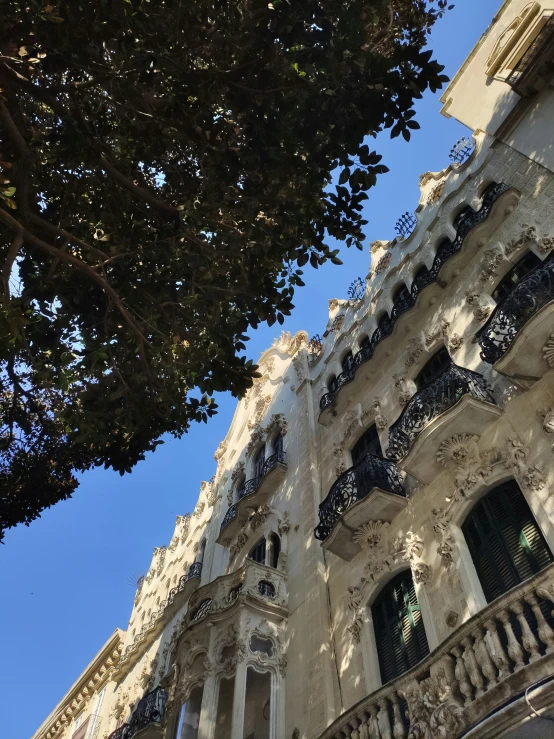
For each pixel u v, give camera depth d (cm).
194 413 1298
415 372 1559
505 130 1581
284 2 931
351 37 945
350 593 1294
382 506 1283
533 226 1358
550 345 1035
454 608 1018
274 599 1499
